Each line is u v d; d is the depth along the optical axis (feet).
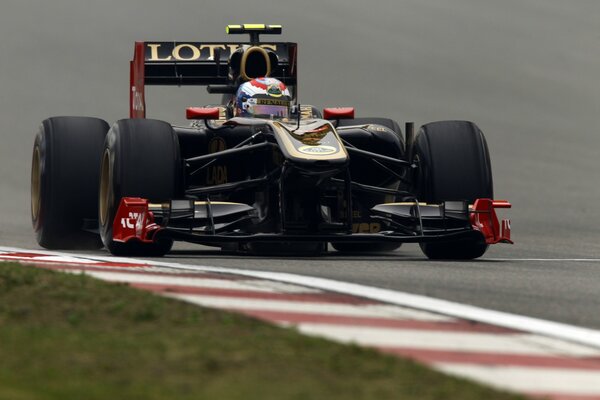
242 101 113.91
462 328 63.41
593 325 67.00
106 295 68.49
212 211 104.06
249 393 45.68
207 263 96.89
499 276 92.02
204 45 132.46
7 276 74.02
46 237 122.31
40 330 58.23
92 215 121.29
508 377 52.01
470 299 75.56
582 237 150.92
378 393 46.65
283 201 103.76
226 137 115.03
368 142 119.34
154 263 94.58
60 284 72.08
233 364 50.88
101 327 59.72
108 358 51.70
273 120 110.83
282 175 103.81
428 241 104.01
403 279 86.22
